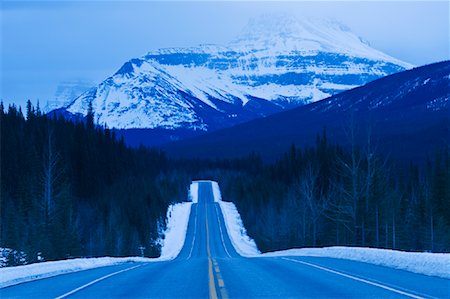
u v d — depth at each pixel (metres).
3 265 45.81
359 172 61.22
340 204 62.66
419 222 74.88
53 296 17.61
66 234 61.09
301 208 76.06
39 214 63.19
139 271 26.91
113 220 85.00
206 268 27.03
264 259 35.84
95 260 36.22
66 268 29.05
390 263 25.84
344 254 34.41
